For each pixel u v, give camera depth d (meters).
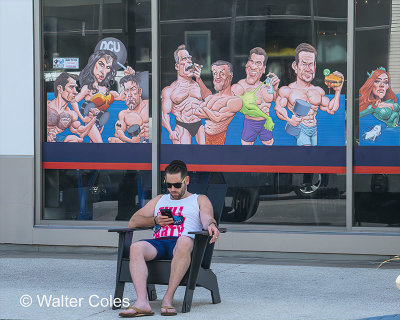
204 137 8.63
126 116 8.83
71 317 5.79
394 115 8.11
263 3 8.43
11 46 8.99
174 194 6.12
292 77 8.38
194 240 5.87
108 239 8.78
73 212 9.02
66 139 9.00
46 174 9.05
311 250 8.23
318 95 8.32
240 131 8.54
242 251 8.47
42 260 8.42
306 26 8.34
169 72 8.72
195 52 8.62
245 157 8.52
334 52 8.27
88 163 8.95
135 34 8.78
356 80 8.21
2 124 9.04
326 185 8.34
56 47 8.99
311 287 6.88
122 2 8.81
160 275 5.91
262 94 8.46
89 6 8.91
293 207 8.41
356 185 8.24
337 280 7.18
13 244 9.10
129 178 8.84
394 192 8.15
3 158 9.05
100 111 8.90
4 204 9.06
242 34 8.49
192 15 8.62
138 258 5.83
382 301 6.26
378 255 8.09
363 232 8.18
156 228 6.19
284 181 8.44
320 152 8.33
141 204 8.80
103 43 8.88
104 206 8.92
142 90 8.77
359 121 8.22
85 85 8.93
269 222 8.48
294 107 8.39
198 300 6.38
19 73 8.98
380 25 8.12
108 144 8.89
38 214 9.04
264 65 8.45
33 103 8.96
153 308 6.05
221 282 7.15
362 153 8.21
